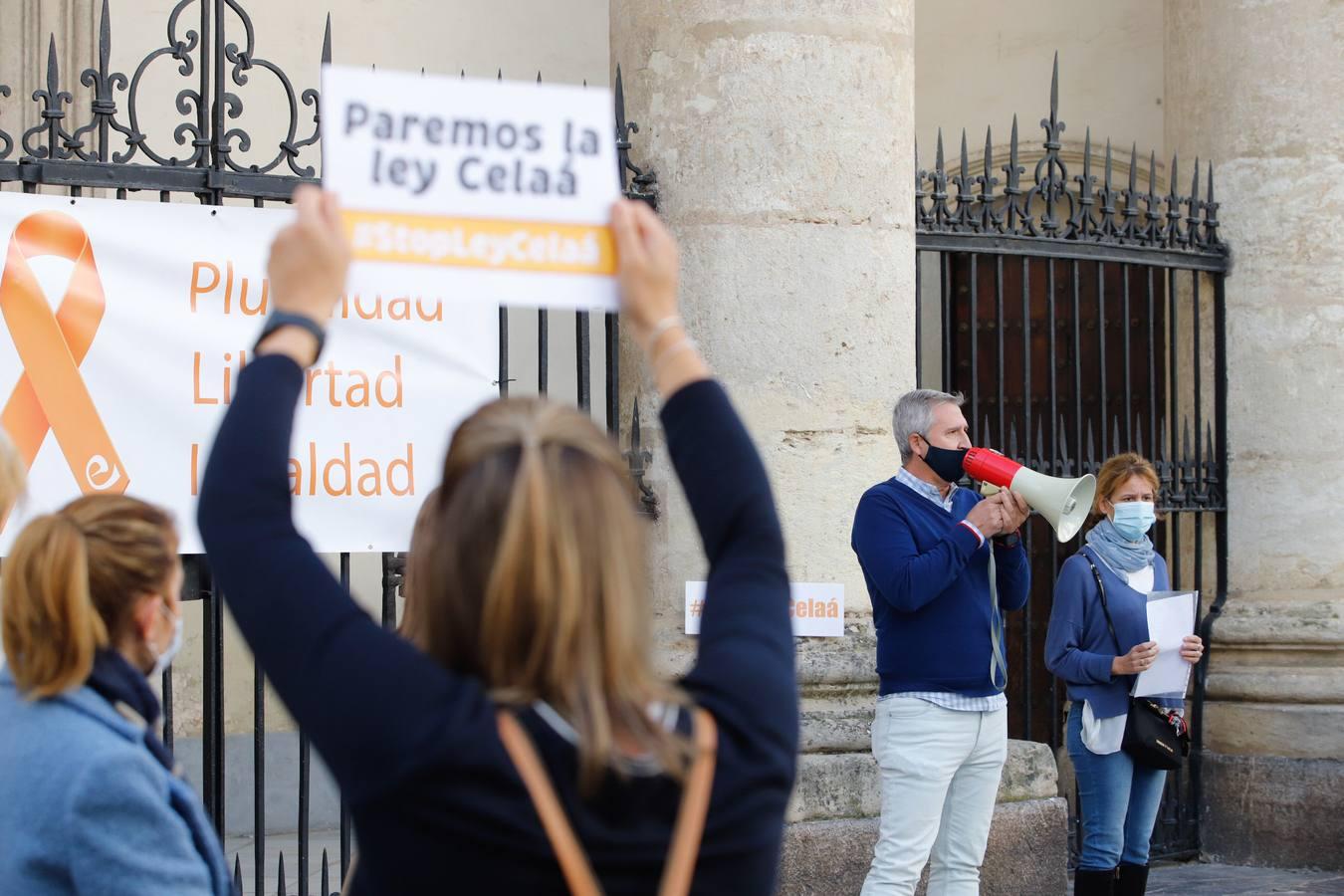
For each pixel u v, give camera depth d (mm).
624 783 1408
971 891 4910
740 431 1683
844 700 5637
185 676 7574
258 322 4961
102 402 4777
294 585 1472
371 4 8250
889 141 5824
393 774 1378
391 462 5082
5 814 2148
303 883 5082
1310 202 7691
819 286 5648
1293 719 7477
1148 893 6891
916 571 4637
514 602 1416
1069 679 5449
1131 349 9359
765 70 5637
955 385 9711
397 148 1611
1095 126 9391
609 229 1672
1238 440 7812
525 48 8609
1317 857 7363
